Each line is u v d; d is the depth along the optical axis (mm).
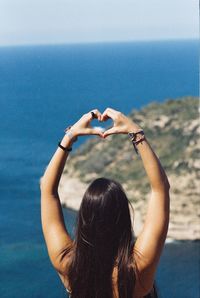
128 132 3445
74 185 84875
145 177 82750
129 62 156875
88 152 92250
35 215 87812
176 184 78875
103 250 3266
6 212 90188
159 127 91938
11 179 103125
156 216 3355
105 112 3525
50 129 121812
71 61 126438
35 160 111250
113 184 3330
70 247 3424
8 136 122875
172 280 65750
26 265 69688
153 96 134125
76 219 3348
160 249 3314
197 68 154750
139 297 3340
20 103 126312
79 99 114000
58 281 64000
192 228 72250
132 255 3291
